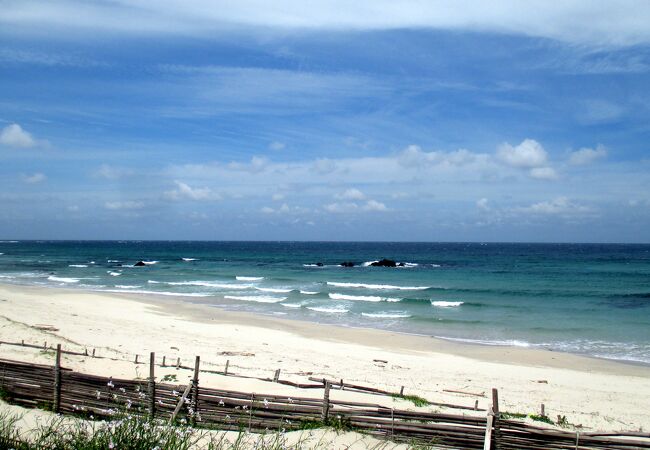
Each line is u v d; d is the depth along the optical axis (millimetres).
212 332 23703
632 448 7457
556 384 17047
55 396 8688
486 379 17250
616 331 27078
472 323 29109
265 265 79812
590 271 67875
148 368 13945
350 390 13172
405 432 7852
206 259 97750
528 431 7539
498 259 100562
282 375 15219
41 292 37094
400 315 31438
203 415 8398
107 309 29766
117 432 5750
